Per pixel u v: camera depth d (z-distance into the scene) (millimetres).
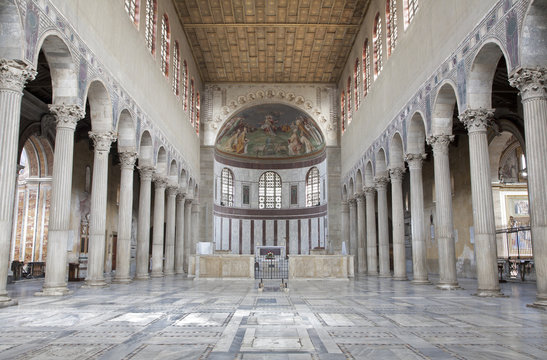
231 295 14617
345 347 6363
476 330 7723
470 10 14695
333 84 40844
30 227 25094
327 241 39062
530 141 11539
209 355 5906
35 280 22484
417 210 20734
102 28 16844
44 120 23047
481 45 13875
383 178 26812
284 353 6012
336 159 39875
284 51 34938
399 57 22500
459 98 15500
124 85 19250
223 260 23656
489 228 14141
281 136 48031
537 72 11523
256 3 28578
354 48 33625
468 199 25844
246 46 34031
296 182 48594
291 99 40469
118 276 20375
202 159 39406
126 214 20562
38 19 12328
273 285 19891
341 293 15477
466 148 25984
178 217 32531
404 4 21797
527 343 6621
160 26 25359
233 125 44344
